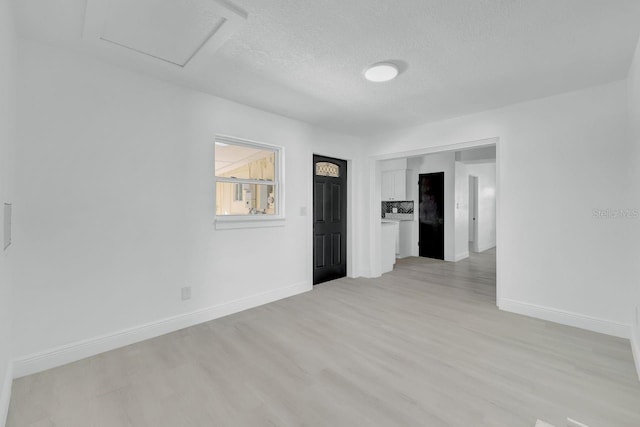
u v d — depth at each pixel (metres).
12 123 1.79
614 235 2.61
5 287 1.59
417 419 1.57
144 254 2.52
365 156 4.71
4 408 1.55
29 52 2.00
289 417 1.59
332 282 4.42
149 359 2.20
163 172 2.62
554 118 2.91
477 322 2.89
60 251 2.12
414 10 1.70
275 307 3.32
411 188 6.85
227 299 3.11
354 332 2.66
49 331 2.08
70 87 2.16
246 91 2.85
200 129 2.87
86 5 1.65
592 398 1.74
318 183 4.34
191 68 2.40
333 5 1.65
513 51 2.13
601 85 2.66
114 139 2.35
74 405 1.69
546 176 2.96
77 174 2.19
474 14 1.73
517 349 2.34
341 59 2.25
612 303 2.62
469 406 1.67
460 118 3.59
